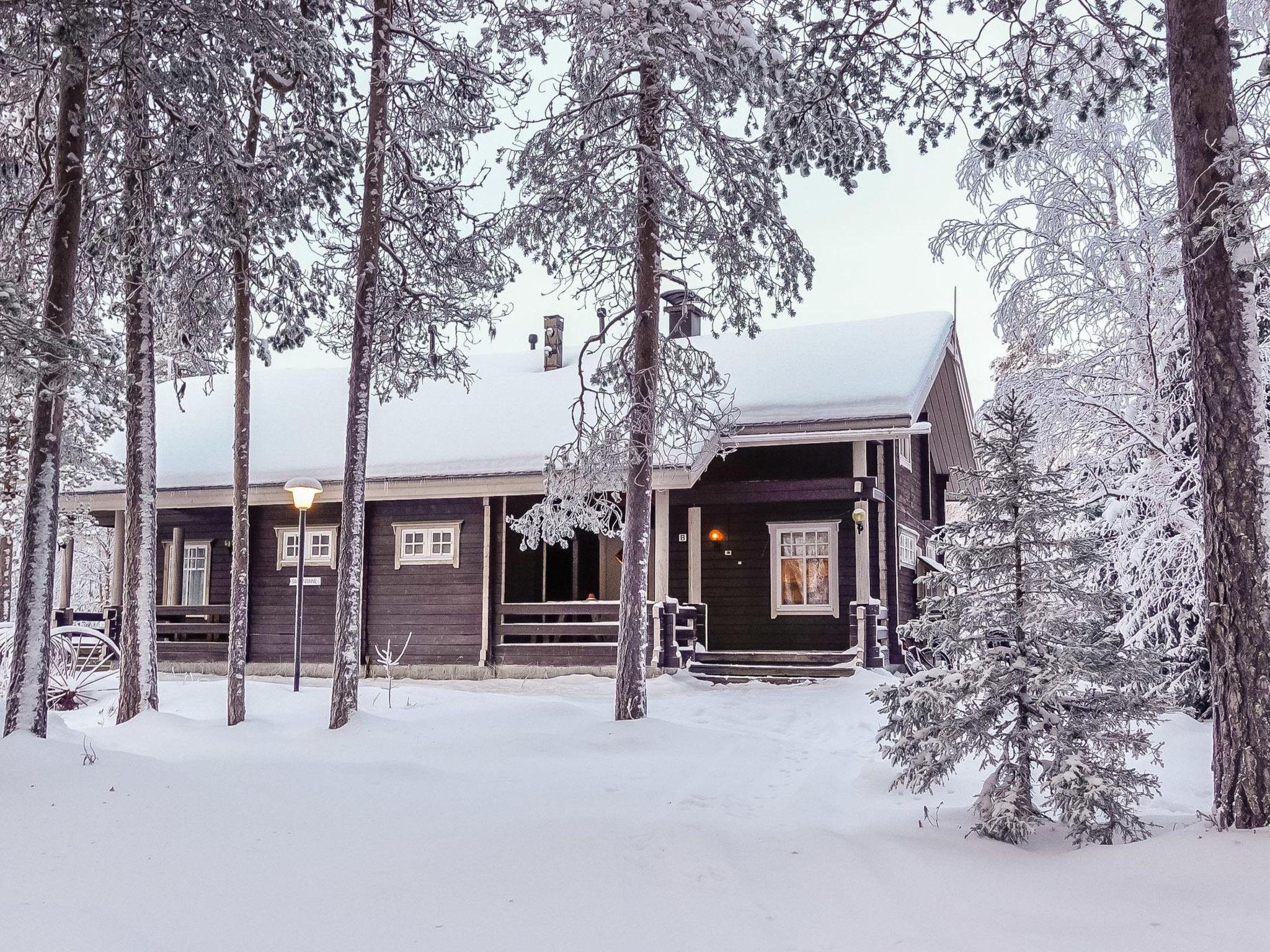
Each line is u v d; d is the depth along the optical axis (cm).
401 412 2291
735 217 1347
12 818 686
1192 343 676
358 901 546
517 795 847
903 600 2130
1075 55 988
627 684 1244
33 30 1098
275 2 1148
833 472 2011
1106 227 1506
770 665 1823
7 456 2428
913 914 517
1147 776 654
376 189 1294
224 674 2098
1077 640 675
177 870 596
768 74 1058
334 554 2083
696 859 618
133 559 1315
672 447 1387
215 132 1113
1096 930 484
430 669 1969
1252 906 500
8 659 1644
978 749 695
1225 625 633
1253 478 638
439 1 1402
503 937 491
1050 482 698
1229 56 687
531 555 2042
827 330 2328
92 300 1412
